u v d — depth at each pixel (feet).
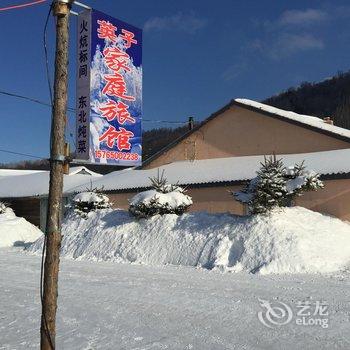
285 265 38.68
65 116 17.33
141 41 20.21
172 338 22.03
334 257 40.42
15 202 102.32
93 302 29.73
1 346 21.95
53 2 17.42
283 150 66.95
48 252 16.96
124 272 41.04
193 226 47.47
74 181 100.53
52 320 16.78
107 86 18.85
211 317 25.26
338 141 61.87
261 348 20.13
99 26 18.63
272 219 43.16
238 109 72.08
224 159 72.08
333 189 53.26
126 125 19.43
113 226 54.29
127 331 23.48
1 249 66.28
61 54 17.30
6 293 33.55
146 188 69.92
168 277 37.65
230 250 42.50
